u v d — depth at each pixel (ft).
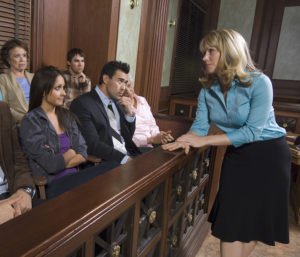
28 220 2.00
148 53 10.11
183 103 12.39
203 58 4.12
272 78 13.96
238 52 3.87
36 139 4.75
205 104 4.64
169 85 12.41
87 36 8.07
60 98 5.10
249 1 13.66
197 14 13.56
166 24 10.11
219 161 6.50
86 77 7.92
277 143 4.16
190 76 14.51
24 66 6.44
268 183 4.14
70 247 1.96
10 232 1.84
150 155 3.83
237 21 14.05
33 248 1.69
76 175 4.33
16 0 6.42
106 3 7.73
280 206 4.25
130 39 8.98
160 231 3.85
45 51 7.30
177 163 3.86
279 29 13.48
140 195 2.93
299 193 7.77
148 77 10.29
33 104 5.16
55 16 7.43
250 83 3.87
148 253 3.63
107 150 5.57
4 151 4.26
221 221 4.41
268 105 3.92
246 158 4.20
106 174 2.99
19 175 4.25
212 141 4.12
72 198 2.37
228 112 4.17
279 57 13.69
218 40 3.90
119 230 2.75
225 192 4.39
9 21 6.42
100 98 6.11
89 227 2.13
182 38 12.65
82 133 5.70
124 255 3.03
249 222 4.29
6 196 4.23
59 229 1.90
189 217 5.57
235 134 4.03
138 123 7.44
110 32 7.89
